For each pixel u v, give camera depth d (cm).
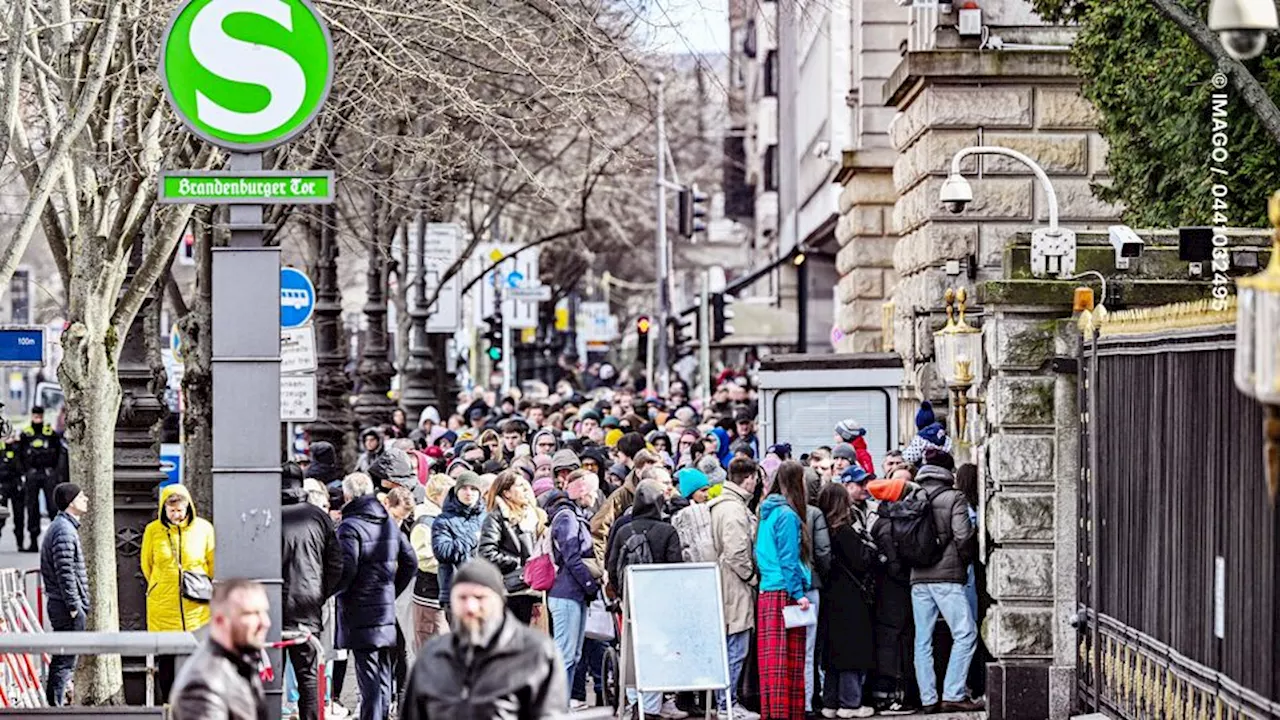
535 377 14612
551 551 3562
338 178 5016
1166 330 2694
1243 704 2308
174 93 2577
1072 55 4525
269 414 2580
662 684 3272
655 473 3741
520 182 9394
